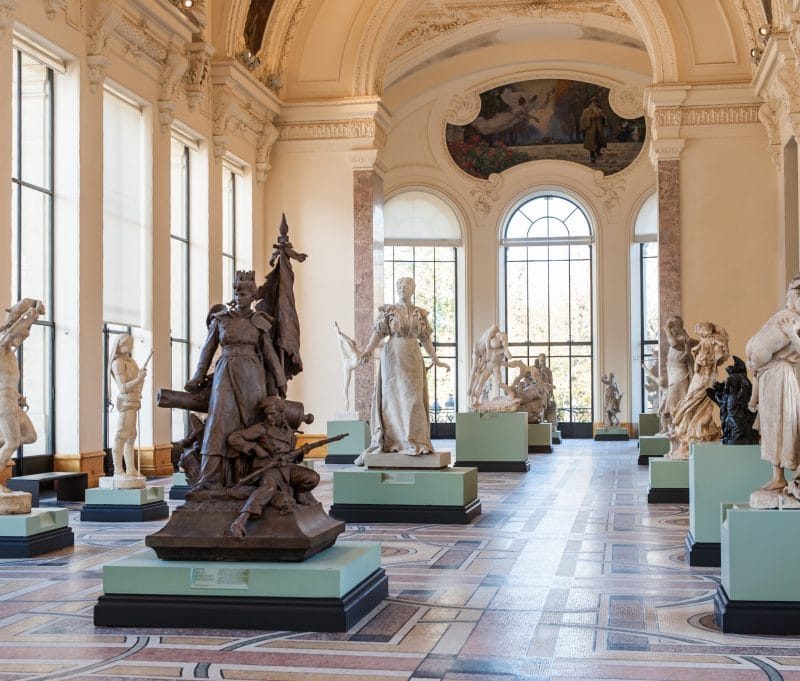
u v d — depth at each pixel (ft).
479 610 25.35
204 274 78.79
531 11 109.50
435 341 130.72
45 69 57.47
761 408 24.30
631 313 126.62
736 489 32.17
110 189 64.49
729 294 83.35
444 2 108.37
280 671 19.54
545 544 37.11
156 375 68.64
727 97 83.41
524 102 128.47
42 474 51.98
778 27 71.15
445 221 130.62
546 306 130.11
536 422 98.73
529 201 130.31
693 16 84.17
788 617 22.67
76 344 57.16
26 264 55.16
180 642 21.67
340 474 44.06
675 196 84.07
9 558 34.12
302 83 91.81
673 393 56.54
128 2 62.75
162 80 69.92
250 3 83.76
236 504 23.75
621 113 126.62
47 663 20.21
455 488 43.39
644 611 25.34
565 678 19.21
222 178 81.76
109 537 39.04
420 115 129.49
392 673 19.44
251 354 25.12
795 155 78.54
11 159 50.16
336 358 90.48
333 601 22.75
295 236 91.09
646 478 66.69
